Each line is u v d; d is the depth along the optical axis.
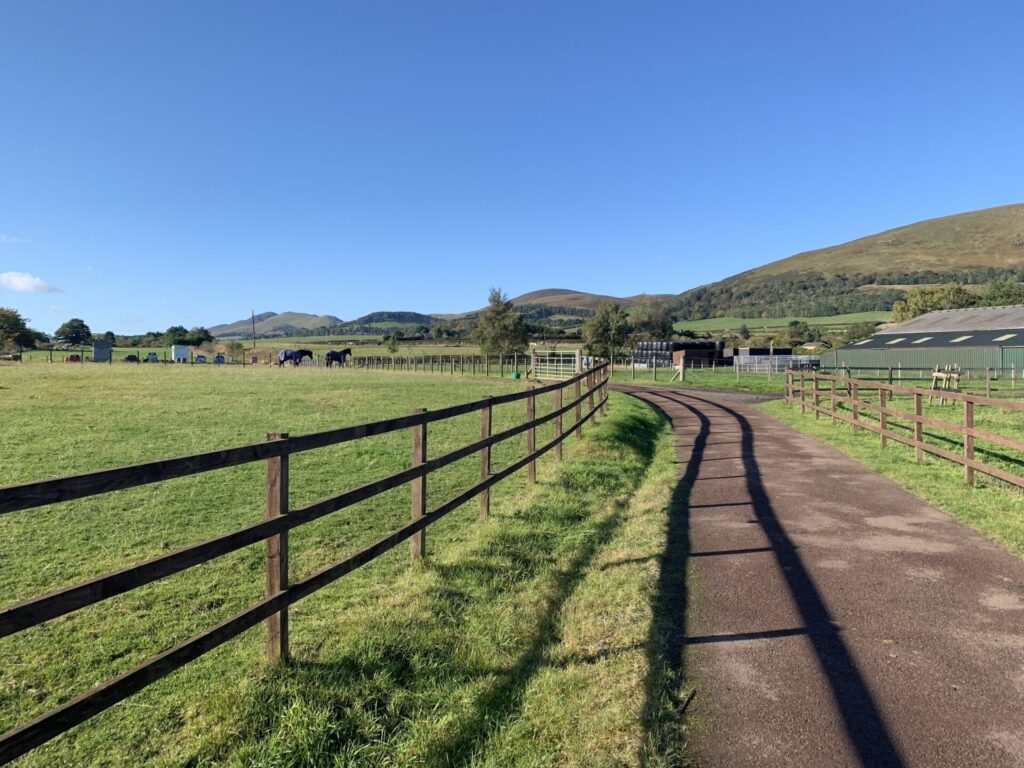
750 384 34.53
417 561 5.34
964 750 2.83
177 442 11.64
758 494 7.89
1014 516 6.48
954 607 4.37
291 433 12.87
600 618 4.38
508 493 8.15
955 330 48.81
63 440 11.77
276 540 3.52
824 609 4.38
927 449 9.30
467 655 3.89
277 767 2.82
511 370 46.16
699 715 3.16
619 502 7.81
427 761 2.90
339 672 3.56
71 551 5.82
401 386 28.58
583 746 2.95
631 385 35.09
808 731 3.00
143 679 2.70
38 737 2.31
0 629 2.17
